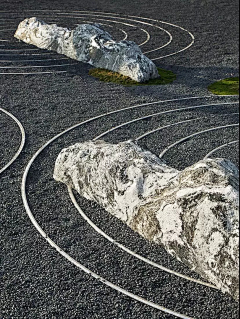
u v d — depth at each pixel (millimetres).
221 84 15234
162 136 11594
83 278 7160
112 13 24875
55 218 8422
